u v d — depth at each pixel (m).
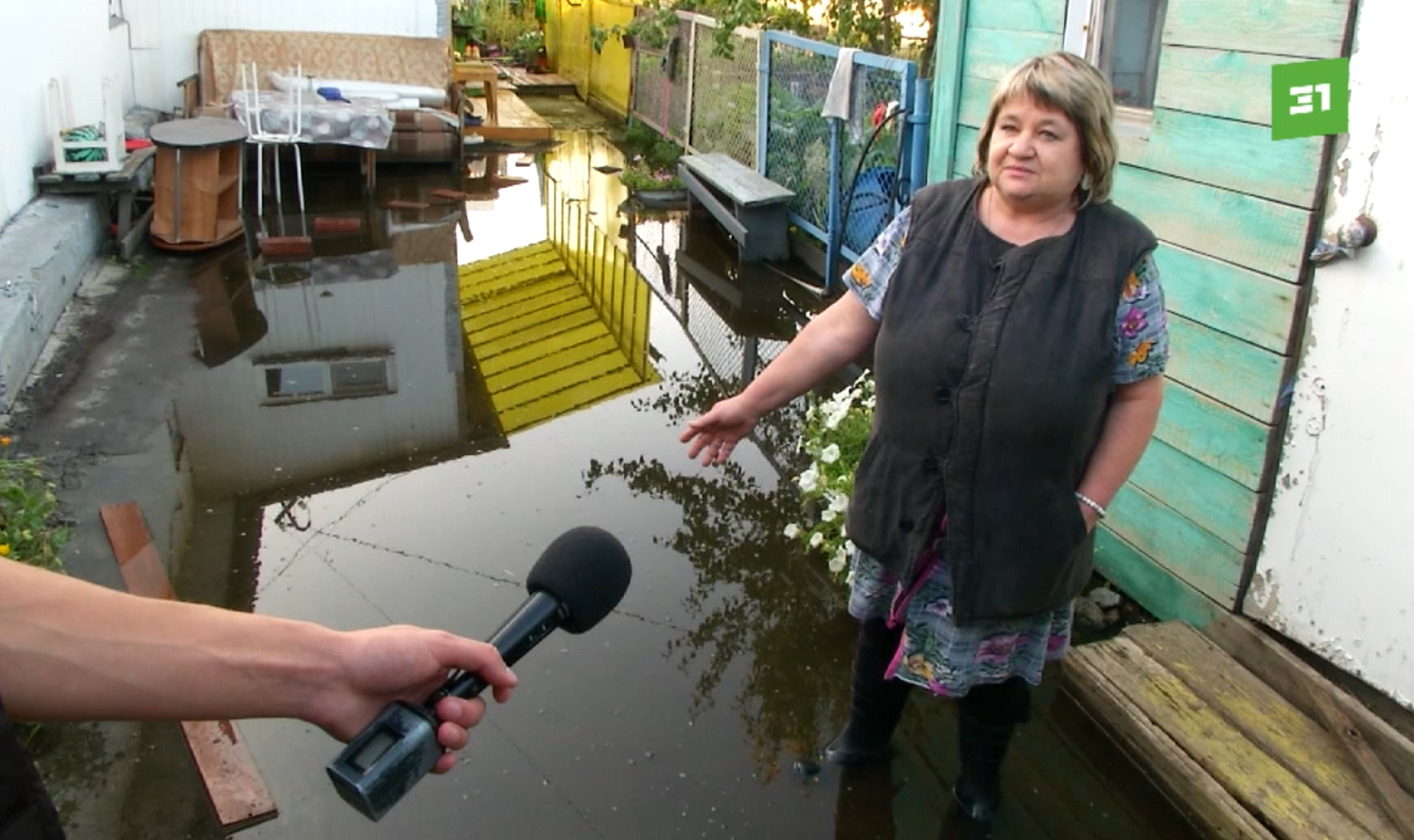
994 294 2.40
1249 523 3.51
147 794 3.12
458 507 4.84
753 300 7.77
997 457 2.40
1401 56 2.92
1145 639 3.61
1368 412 3.12
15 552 3.66
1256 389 3.44
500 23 18.41
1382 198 3.01
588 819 3.11
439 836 3.04
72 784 3.14
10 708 0.90
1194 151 3.60
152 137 8.05
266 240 8.59
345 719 1.12
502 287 8.02
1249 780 3.02
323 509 4.80
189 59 11.56
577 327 7.21
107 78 8.18
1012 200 2.37
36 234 6.96
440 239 9.21
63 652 0.93
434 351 6.74
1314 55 3.15
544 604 1.42
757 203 8.13
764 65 8.72
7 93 7.13
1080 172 2.37
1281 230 3.30
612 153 12.66
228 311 7.25
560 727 3.47
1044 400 2.34
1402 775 2.97
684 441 2.84
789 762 3.35
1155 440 3.87
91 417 5.57
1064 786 3.29
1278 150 3.28
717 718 3.54
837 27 8.79
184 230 8.29
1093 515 2.48
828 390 6.06
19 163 7.37
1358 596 3.21
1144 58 4.01
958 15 5.05
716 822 3.12
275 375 6.26
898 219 2.66
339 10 11.87
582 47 15.97
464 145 12.49
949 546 2.48
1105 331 2.33
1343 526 3.23
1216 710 3.30
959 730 3.07
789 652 3.88
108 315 7.01
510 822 3.09
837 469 4.27
